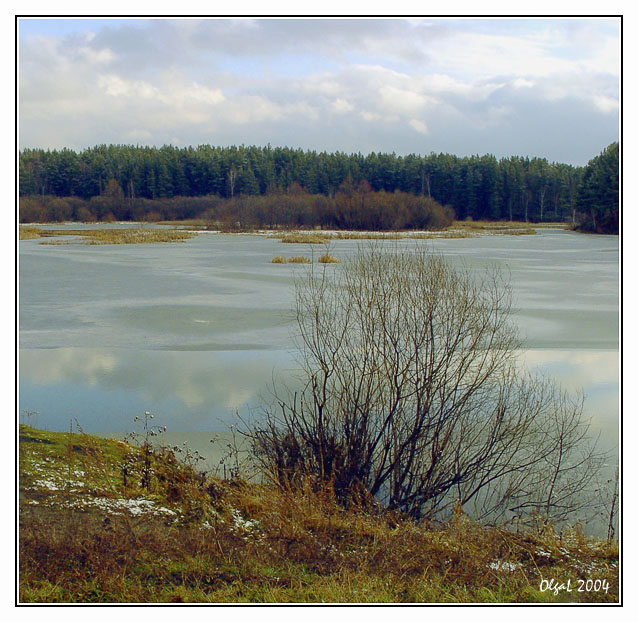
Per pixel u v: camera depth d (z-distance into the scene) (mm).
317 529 6559
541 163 126062
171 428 9586
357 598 5246
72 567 5367
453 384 8523
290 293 22547
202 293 22891
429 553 6184
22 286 24938
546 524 7043
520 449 8672
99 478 7203
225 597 5133
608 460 8539
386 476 7812
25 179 119375
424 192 122938
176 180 126875
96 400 10945
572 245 51062
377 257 9047
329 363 9391
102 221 102188
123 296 22359
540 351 14242
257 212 76312
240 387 11547
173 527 6227
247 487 7312
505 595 5574
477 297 10367
